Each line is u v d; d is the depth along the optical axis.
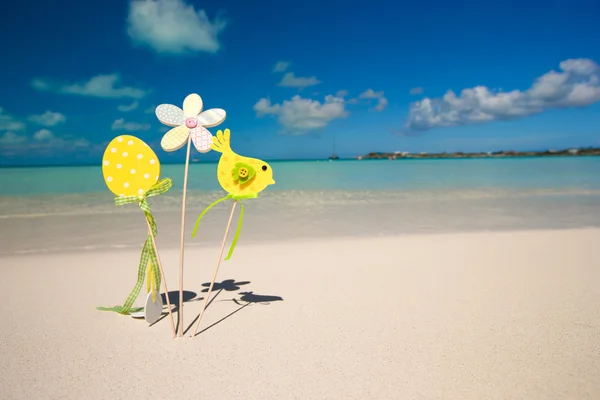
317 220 7.95
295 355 2.66
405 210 9.25
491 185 14.66
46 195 11.81
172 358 2.63
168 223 7.61
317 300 3.66
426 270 4.57
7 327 3.11
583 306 3.44
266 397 2.21
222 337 2.93
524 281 4.14
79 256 5.29
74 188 13.62
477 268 4.63
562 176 18.25
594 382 2.31
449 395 2.21
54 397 2.22
